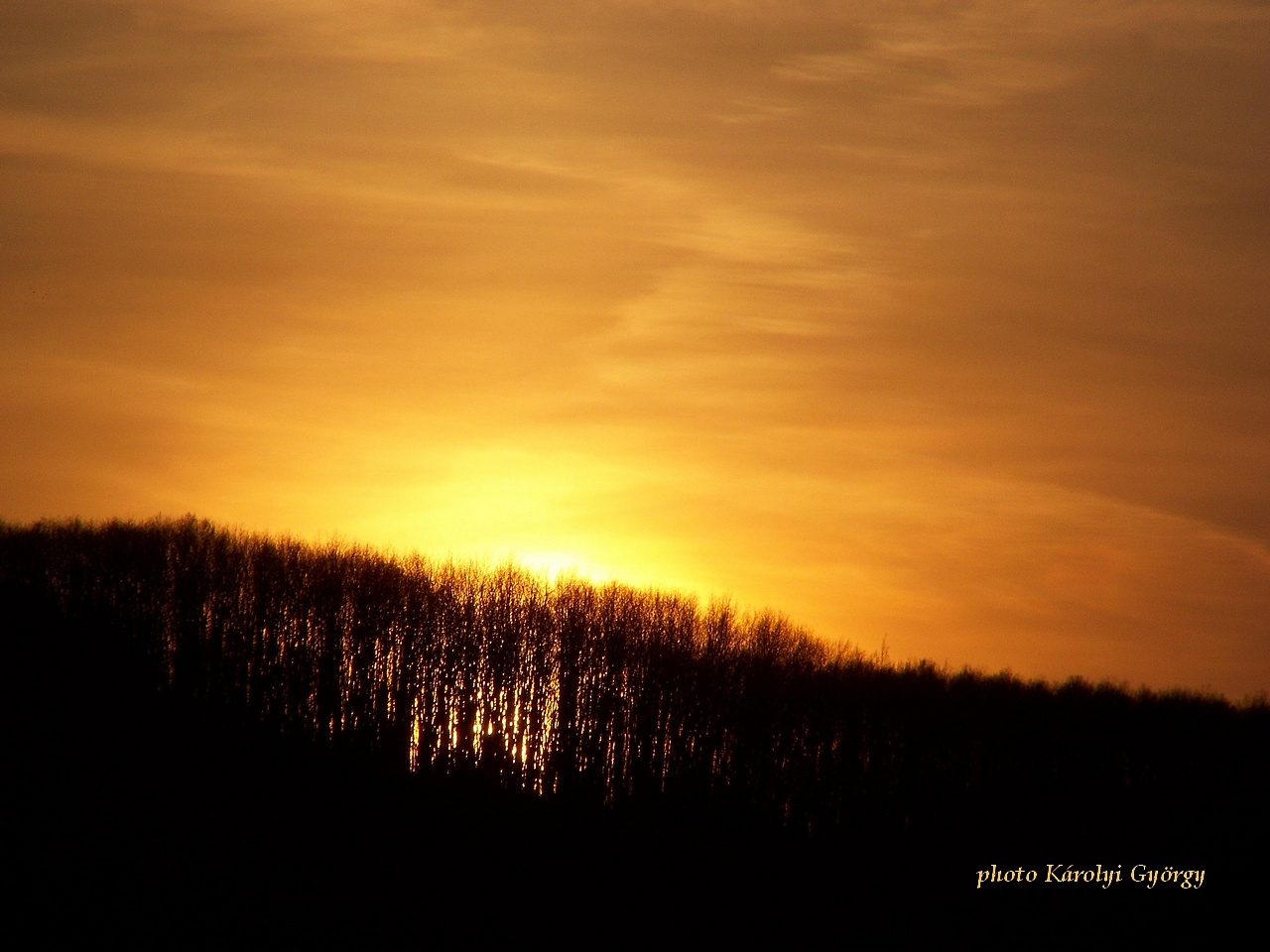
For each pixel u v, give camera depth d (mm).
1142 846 125500
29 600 142375
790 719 146375
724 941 111125
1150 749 143750
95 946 96375
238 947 100688
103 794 116125
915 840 129875
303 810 122438
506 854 121438
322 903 109125
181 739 128375
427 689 144875
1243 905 115750
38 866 103562
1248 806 132125
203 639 144000
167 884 106125
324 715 138375
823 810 135250
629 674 147625
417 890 113938
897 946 111062
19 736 120438
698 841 128125
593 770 137125
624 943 110250
